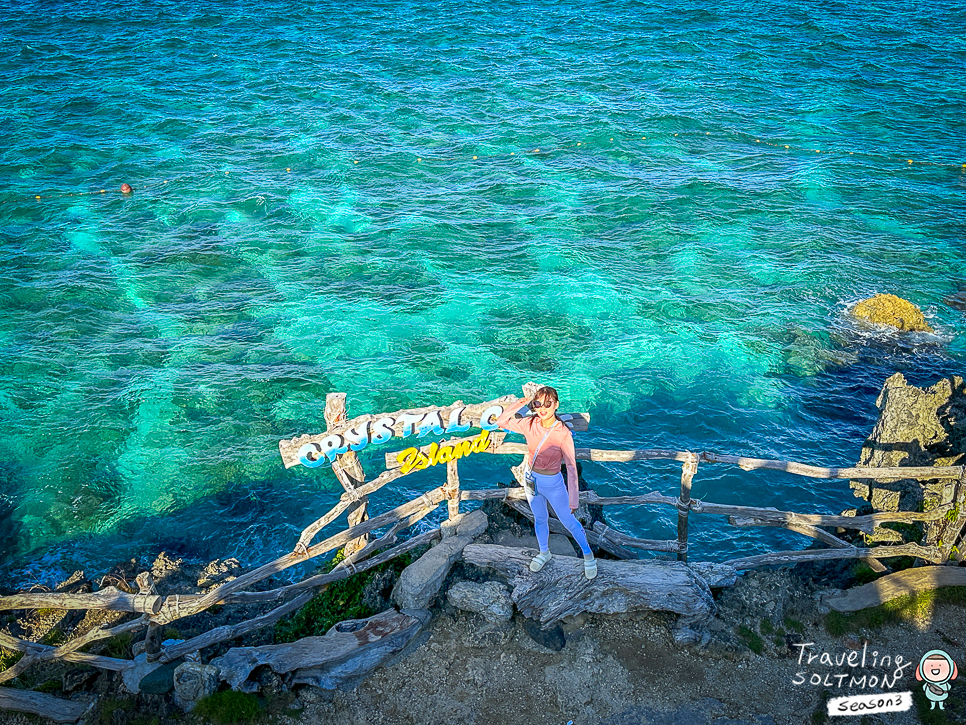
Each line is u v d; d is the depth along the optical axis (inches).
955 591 347.3
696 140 1493.6
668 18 2269.9
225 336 867.4
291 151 1414.9
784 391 774.5
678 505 363.9
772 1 2432.3
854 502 619.2
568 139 1485.0
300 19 2261.3
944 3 2390.5
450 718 294.5
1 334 855.7
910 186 1291.8
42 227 1125.1
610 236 1129.4
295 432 712.4
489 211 1202.0
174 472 655.8
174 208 1194.0
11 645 316.8
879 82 1788.9
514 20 2274.9
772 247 1092.5
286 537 592.7
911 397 498.9
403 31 2165.4
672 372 805.2
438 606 337.4
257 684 305.4
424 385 782.5
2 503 618.2
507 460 690.8
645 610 331.6
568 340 867.4
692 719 293.1
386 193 1259.8
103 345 843.4
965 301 944.3
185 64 1870.1
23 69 1780.3
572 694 303.0
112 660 321.1
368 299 951.6
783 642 328.2
